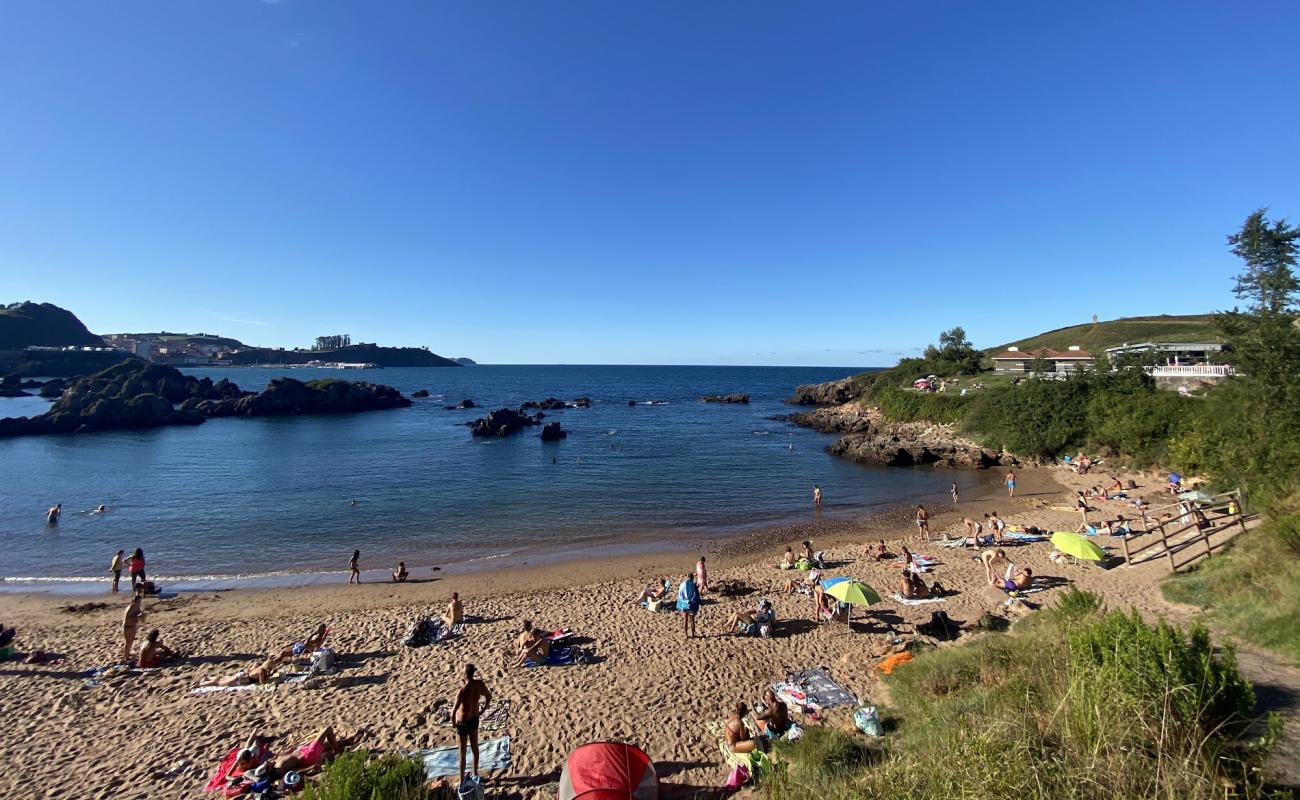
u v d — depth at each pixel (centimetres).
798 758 910
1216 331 2547
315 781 961
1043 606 1620
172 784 1006
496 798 952
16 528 2997
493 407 10700
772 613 1642
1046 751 577
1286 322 2286
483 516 3241
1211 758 537
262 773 969
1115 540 2294
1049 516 2923
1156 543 2086
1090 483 3872
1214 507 2361
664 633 1627
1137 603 1410
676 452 5534
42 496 3697
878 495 3750
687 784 959
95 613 1881
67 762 1074
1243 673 836
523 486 4025
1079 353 7394
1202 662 623
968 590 1867
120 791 990
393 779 795
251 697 1309
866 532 2870
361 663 1480
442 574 2297
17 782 1018
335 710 1245
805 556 2280
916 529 2889
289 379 9669
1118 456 4197
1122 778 510
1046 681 809
